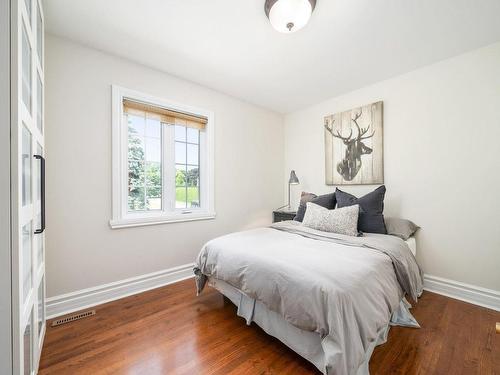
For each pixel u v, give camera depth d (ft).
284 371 4.09
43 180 3.63
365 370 3.79
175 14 5.25
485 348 4.60
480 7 4.93
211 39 6.15
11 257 2.59
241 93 9.70
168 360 4.36
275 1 4.65
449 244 7.03
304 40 6.15
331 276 3.94
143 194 7.88
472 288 6.57
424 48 6.48
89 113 6.46
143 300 6.73
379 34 5.88
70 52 6.17
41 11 4.45
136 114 7.41
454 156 6.90
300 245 5.79
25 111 3.03
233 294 5.90
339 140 9.74
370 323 3.75
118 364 4.25
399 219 7.61
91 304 6.42
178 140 8.73
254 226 10.93
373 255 5.03
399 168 8.04
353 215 6.98
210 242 6.45
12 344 2.61
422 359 4.32
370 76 8.16
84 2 4.89
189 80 8.55
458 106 6.82
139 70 7.38
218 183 9.57
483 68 6.40
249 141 10.72
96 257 6.59
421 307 6.27
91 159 6.49
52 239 5.91
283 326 4.52
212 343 4.84
